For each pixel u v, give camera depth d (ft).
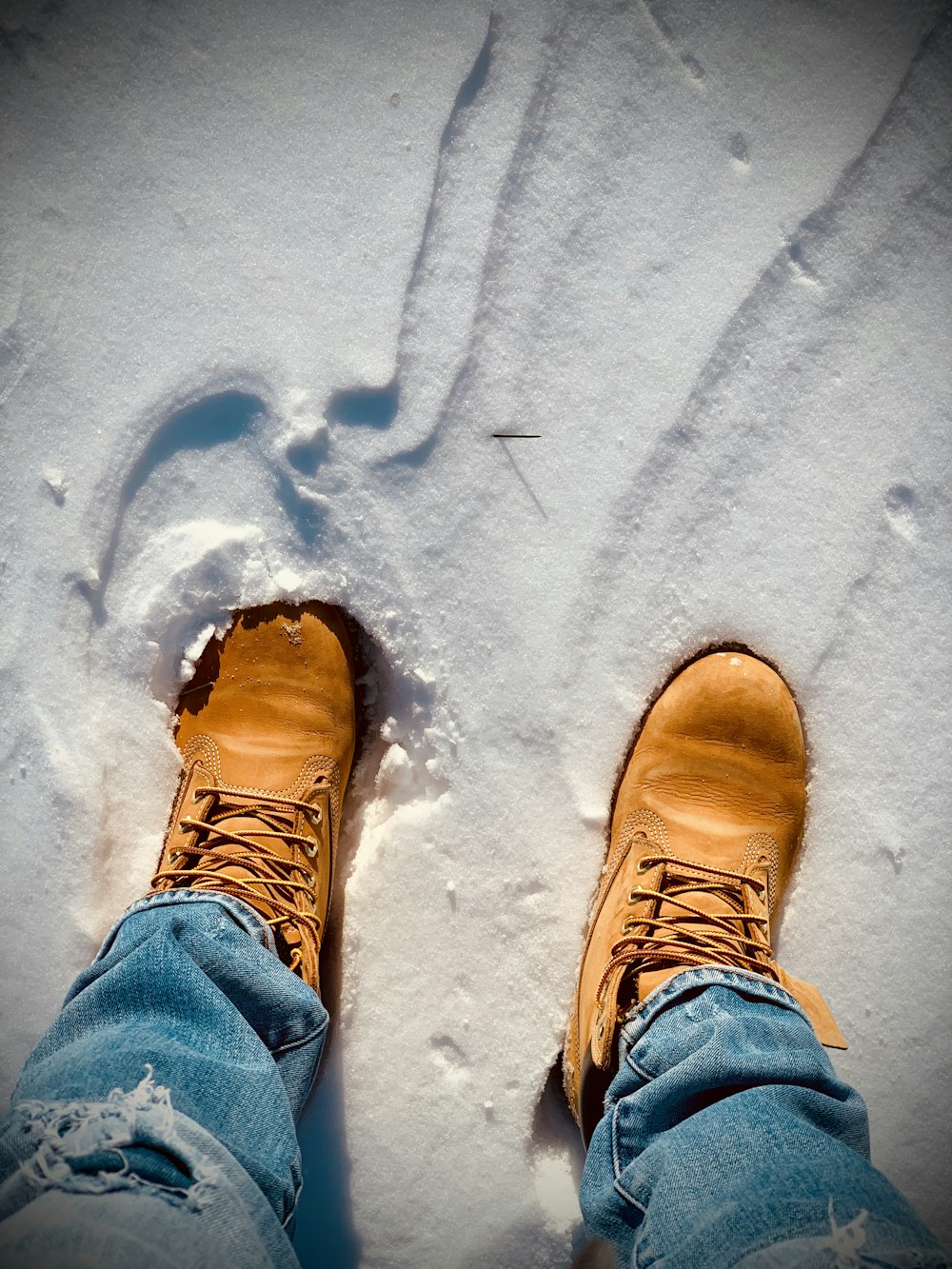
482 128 4.04
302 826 4.04
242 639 4.16
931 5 4.04
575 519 4.13
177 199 4.06
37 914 4.11
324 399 4.04
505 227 4.06
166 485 4.07
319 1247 4.00
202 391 4.05
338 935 4.17
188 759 4.14
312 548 4.09
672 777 4.14
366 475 4.08
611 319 4.09
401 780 4.26
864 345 4.12
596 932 4.00
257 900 3.70
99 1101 2.55
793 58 4.05
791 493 4.15
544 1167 4.09
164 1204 2.34
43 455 4.07
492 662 4.14
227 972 3.26
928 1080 4.15
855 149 4.07
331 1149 4.05
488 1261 4.00
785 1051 3.15
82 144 4.04
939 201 4.09
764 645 4.18
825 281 4.10
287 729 4.14
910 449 4.14
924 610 4.16
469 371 4.08
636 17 4.03
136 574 4.08
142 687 4.12
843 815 4.21
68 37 4.02
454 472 4.10
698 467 4.12
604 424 4.11
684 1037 3.24
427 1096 4.09
